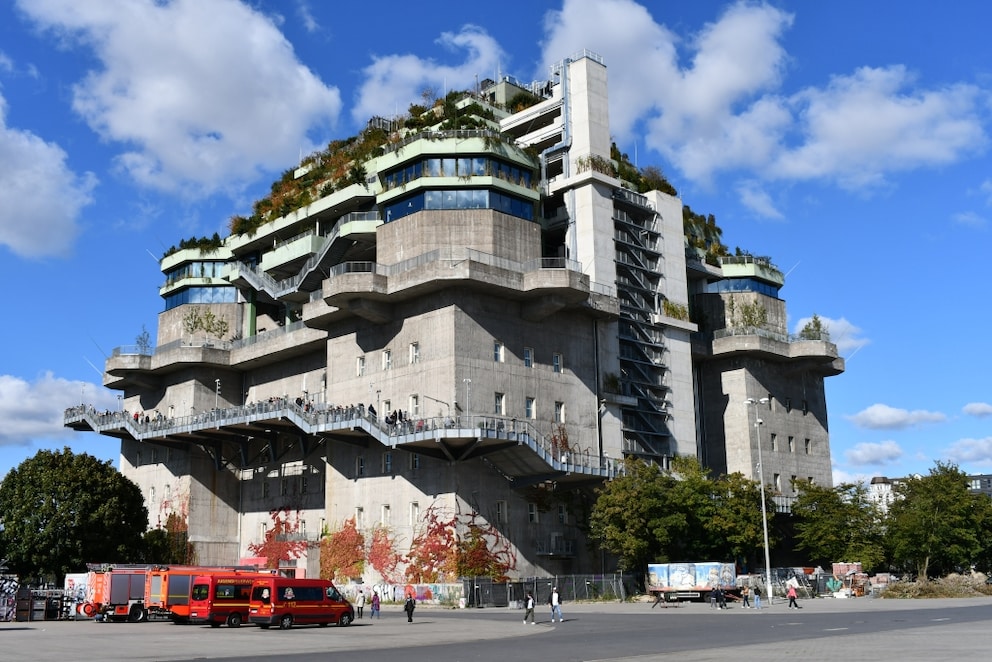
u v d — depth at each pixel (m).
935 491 89.88
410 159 74.50
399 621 49.66
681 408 84.56
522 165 76.94
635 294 83.31
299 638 37.91
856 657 24.78
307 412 73.19
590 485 74.38
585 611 56.81
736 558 79.75
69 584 58.41
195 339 95.62
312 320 76.88
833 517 86.25
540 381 72.12
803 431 99.00
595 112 81.44
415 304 70.44
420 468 68.81
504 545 68.00
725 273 99.81
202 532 87.25
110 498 75.62
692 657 26.11
